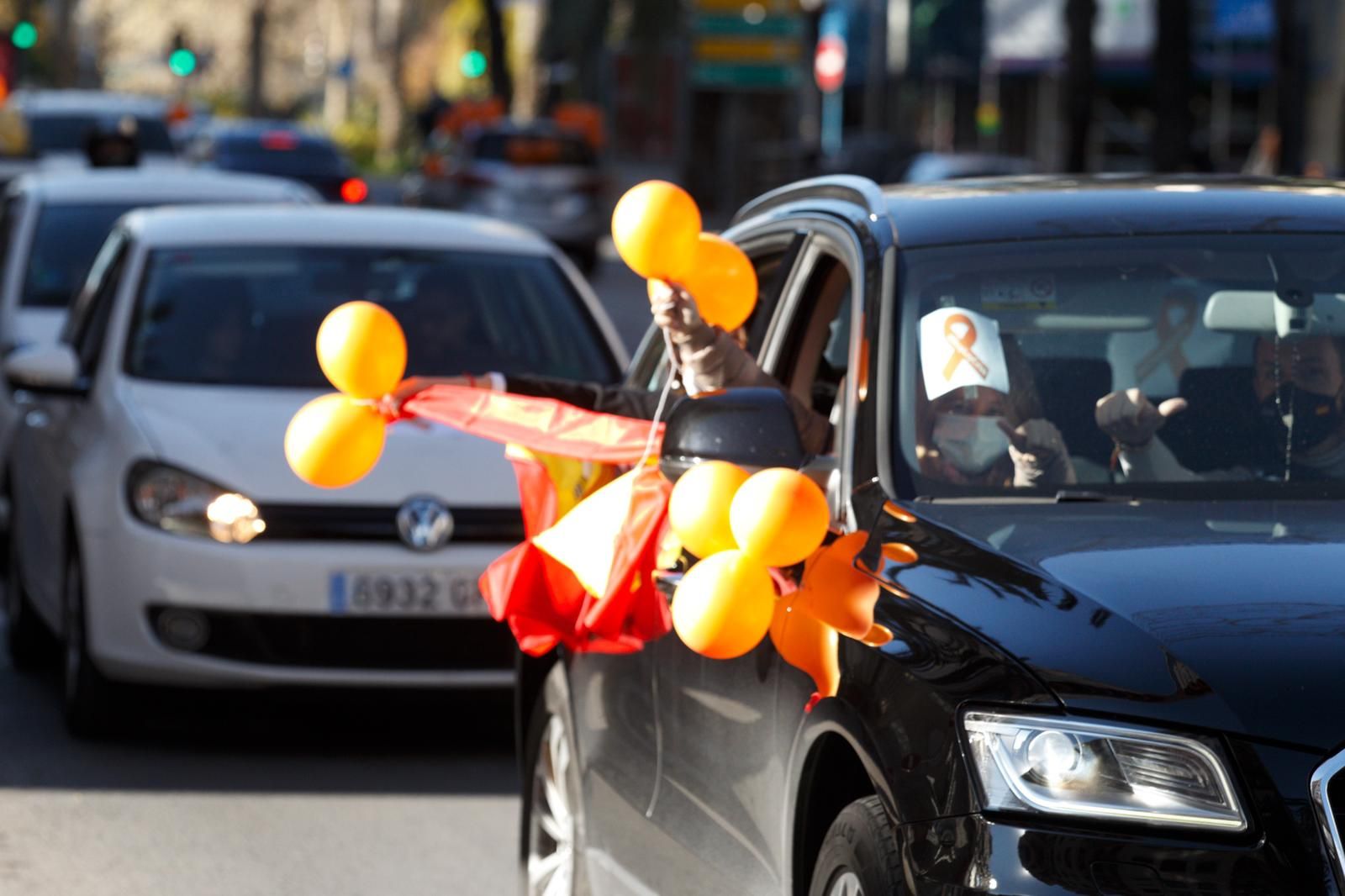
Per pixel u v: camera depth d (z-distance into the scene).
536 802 12.85
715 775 9.62
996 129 103.94
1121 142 99.81
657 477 9.62
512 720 18.27
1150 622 7.70
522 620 9.94
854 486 9.42
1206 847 7.20
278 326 18.41
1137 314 9.95
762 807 9.04
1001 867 7.32
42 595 18.97
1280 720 7.31
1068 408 9.65
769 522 8.27
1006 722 7.50
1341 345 9.91
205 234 19.48
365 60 187.25
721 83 99.88
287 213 20.33
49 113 66.81
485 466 16.55
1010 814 7.39
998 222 10.43
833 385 10.80
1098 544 8.44
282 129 87.19
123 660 16.33
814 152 88.19
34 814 15.13
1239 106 97.75
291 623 16.11
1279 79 62.78
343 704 18.78
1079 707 7.44
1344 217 10.64
